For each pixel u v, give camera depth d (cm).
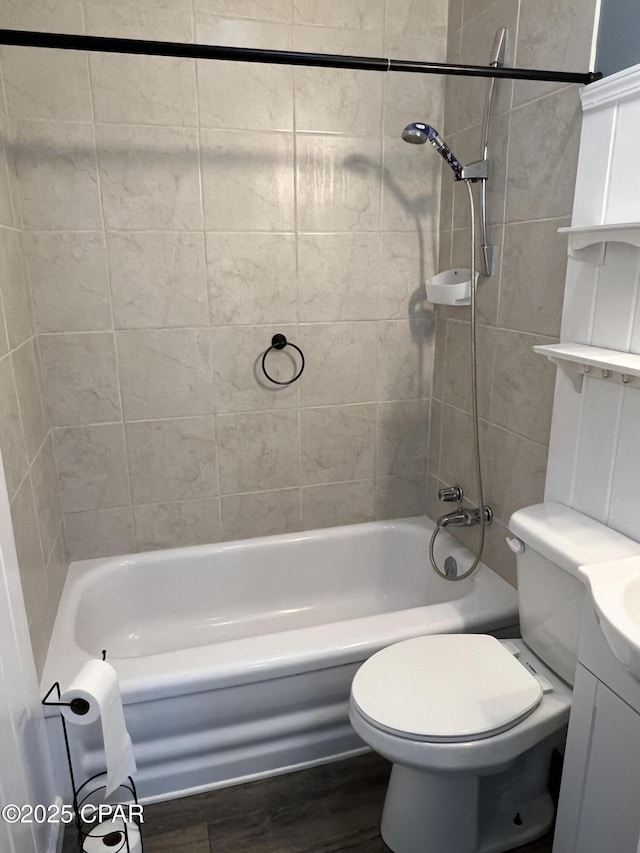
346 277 213
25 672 133
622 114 128
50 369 192
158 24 177
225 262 200
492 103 176
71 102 176
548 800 157
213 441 214
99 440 203
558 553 134
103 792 155
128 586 213
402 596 238
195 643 214
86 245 186
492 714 130
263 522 228
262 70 188
